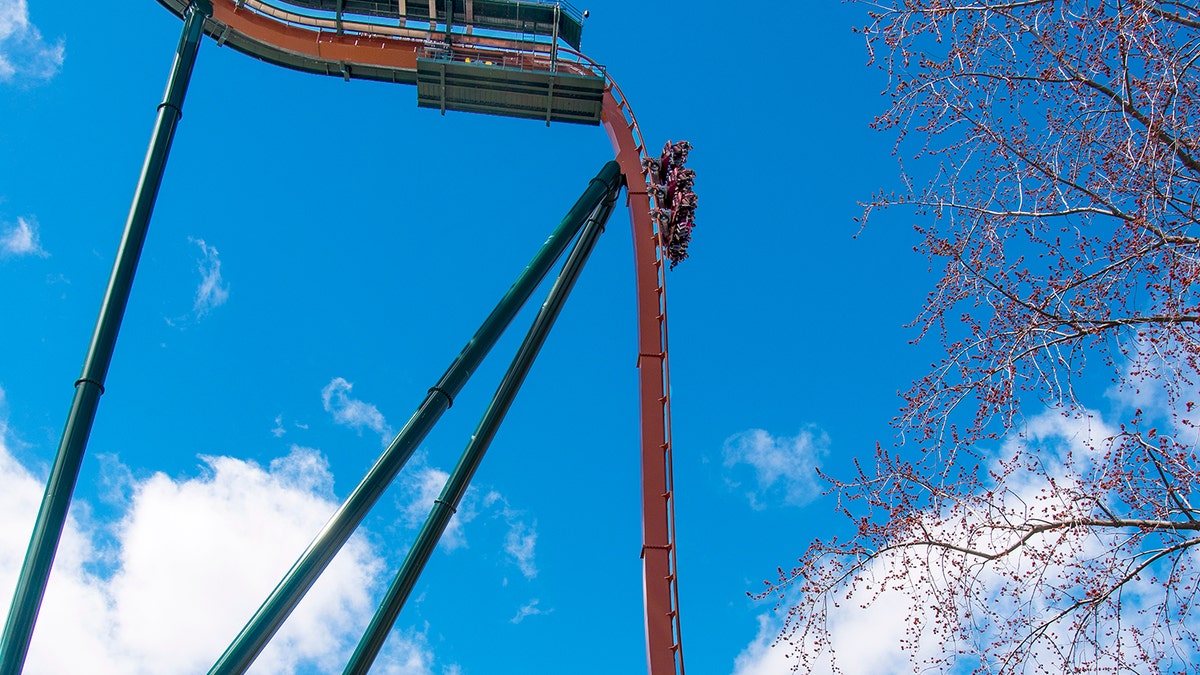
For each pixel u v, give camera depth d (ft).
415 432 69.67
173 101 78.54
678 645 78.33
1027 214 37.35
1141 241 34.58
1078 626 34.40
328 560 62.44
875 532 37.76
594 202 94.58
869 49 38.27
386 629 74.02
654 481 87.40
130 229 71.10
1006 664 35.24
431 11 96.58
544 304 90.84
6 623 53.93
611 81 98.89
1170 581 33.96
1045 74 36.11
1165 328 34.45
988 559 35.76
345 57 97.86
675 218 98.94
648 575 81.92
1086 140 36.14
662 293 97.04
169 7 94.94
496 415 83.25
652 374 93.35
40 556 56.08
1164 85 33.19
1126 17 33.22
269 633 58.34
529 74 94.84
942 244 38.17
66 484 59.00
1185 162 34.68
